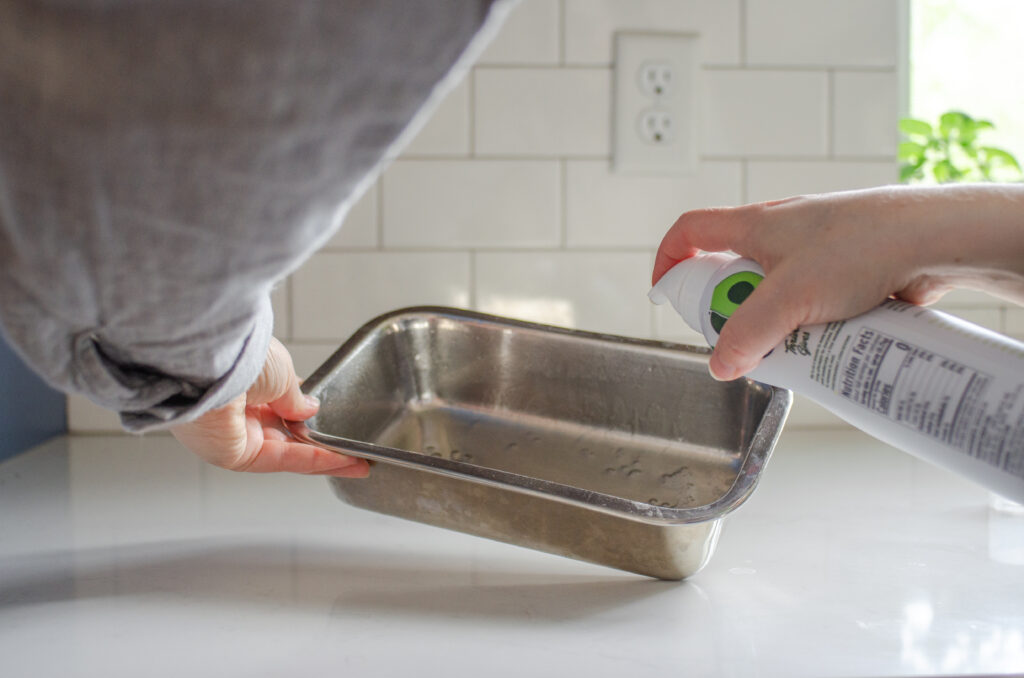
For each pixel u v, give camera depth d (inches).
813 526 22.8
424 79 8.0
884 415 15.2
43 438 32.5
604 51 33.3
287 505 24.6
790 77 33.8
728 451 23.3
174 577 18.7
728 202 34.0
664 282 18.7
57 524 22.7
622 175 33.8
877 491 26.3
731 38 33.5
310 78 7.9
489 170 33.5
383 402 25.4
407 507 19.3
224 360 11.2
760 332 15.2
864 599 17.6
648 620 16.5
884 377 15.0
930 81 39.8
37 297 9.6
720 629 16.0
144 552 20.4
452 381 26.5
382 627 16.0
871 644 15.4
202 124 8.1
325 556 20.2
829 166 34.1
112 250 9.1
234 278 9.5
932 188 15.4
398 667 14.3
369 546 21.0
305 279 33.7
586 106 33.4
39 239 9.0
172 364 10.9
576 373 25.2
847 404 15.7
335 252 33.7
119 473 28.3
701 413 23.8
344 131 8.2
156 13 7.7
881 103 34.0
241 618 16.4
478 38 7.8
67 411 34.0
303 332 33.9
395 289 33.8
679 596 17.8
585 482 23.2
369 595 17.7
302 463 18.8
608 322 34.1
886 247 14.8
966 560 20.1
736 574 19.1
